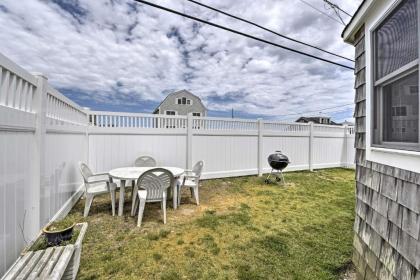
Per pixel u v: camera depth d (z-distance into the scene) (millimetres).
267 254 2525
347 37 2559
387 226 1738
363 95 2258
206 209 4047
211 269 2229
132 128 5383
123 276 2096
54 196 2885
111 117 5184
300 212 3961
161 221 3428
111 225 3225
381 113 1930
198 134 6250
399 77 1666
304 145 8289
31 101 2152
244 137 7051
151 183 3344
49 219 2654
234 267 2270
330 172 8094
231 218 3609
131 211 3639
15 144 1825
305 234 3051
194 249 2613
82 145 4605
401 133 1660
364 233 2133
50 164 2693
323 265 2322
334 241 2852
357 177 2367
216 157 6582
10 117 1698
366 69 2156
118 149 5242
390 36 1765
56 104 2916
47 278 1312
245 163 7070
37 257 1557
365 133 2203
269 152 7504
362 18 2150
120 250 2553
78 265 2066
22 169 1959
